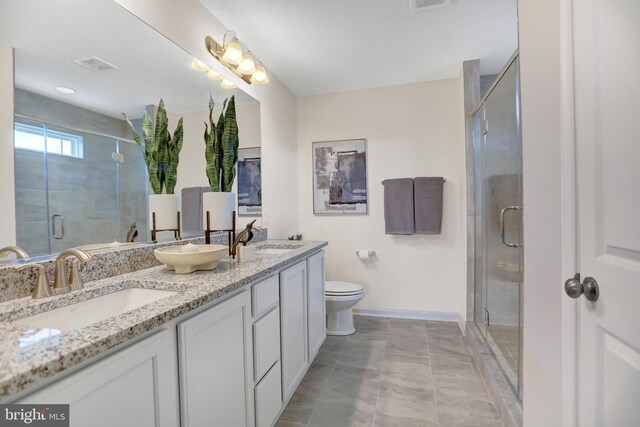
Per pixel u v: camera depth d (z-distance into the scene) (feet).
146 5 4.98
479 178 8.46
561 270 3.24
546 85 3.53
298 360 6.20
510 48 7.95
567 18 3.05
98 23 4.34
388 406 5.77
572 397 3.06
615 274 2.50
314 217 11.03
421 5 6.20
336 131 10.78
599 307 2.71
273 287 5.21
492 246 7.56
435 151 9.96
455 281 9.91
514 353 6.28
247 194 8.07
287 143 10.28
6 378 1.72
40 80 3.68
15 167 3.43
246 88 7.80
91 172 4.30
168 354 2.99
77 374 2.16
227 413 3.88
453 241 9.89
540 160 3.71
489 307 7.75
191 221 6.07
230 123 6.31
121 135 4.72
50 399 2.00
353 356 7.72
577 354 3.01
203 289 3.61
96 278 4.11
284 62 8.57
